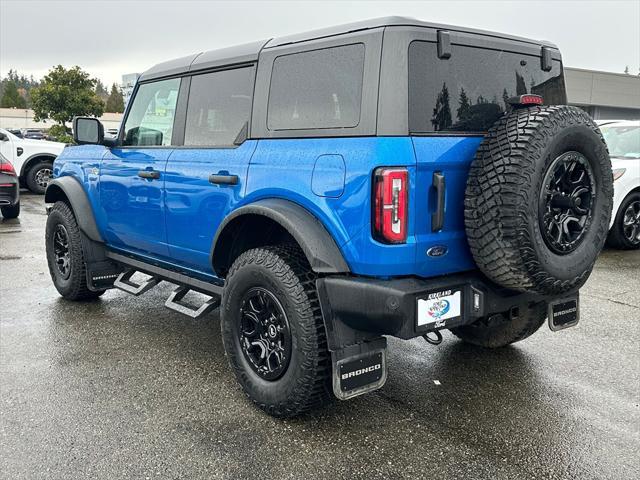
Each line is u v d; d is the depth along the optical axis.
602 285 5.89
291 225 2.78
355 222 2.61
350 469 2.59
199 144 3.68
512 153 2.51
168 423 2.99
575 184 2.76
